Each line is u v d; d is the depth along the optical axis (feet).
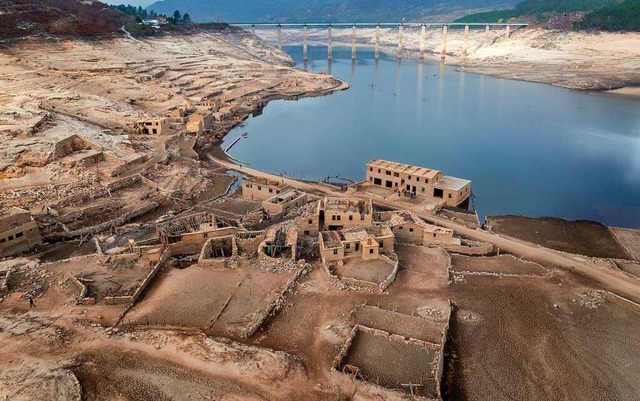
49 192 328.29
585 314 208.85
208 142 517.96
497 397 164.55
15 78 586.86
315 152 496.64
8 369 160.86
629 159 461.37
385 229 258.57
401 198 345.92
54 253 254.06
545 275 239.09
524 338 193.36
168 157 422.41
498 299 217.56
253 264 234.38
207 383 157.58
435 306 208.74
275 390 155.94
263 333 188.03
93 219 309.63
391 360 173.06
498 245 275.59
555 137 535.19
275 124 615.16
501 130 566.36
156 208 338.34
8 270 223.30
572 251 282.97
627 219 336.49
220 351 170.91
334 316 199.11
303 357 174.09
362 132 570.05
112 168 369.30
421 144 517.55
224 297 208.44
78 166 361.30
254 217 289.53
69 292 208.03
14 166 343.26
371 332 187.01
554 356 183.93
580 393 167.12
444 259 249.14
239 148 510.58
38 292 208.03
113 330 182.60
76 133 397.60
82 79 631.97
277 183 346.74
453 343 189.26
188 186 379.14
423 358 174.19
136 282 215.51
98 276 220.02
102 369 162.61
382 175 370.73
